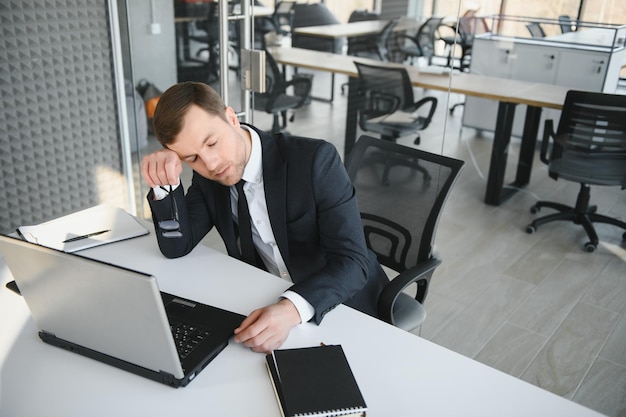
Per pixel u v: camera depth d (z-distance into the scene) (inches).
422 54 108.7
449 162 66.7
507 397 40.6
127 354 41.6
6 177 105.3
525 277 112.3
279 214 57.1
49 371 42.8
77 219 69.0
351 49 110.4
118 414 38.6
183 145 49.0
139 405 39.4
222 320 47.7
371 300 63.1
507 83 142.7
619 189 143.8
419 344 46.1
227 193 60.0
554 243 126.3
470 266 115.9
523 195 150.9
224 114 50.4
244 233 59.9
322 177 56.0
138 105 121.4
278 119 116.0
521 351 90.2
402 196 70.7
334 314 50.3
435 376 42.5
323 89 114.3
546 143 129.9
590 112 118.0
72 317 42.1
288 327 46.5
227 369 43.0
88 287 38.6
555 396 40.8
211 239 120.6
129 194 127.0
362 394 40.4
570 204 143.6
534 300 104.5
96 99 115.5
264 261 64.2
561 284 110.0
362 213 74.8
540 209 142.3
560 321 98.3
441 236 128.4
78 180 116.9
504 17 139.3
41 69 104.7
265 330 45.2
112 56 115.3
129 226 67.7
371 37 109.0
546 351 90.4
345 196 56.6
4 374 42.4
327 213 56.2
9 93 101.6
